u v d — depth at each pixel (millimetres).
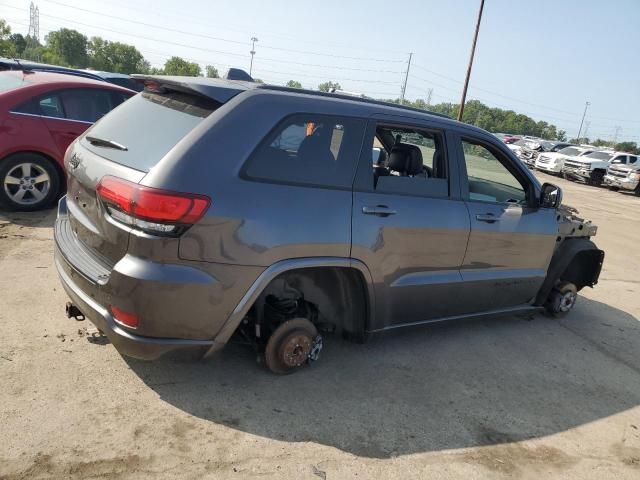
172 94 3363
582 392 4023
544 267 4875
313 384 3549
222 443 2857
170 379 3363
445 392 3711
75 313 3418
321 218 3225
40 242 5402
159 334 2865
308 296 3684
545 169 29219
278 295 3516
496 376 4066
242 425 3027
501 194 4512
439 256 3941
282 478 2666
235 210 2891
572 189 22281
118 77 12070
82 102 6684
